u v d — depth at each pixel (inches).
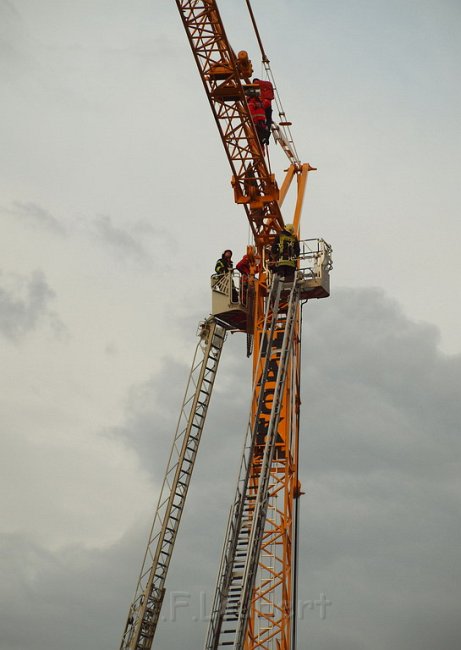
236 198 3912.4
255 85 3828.7
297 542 3572.8
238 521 3125.0
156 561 3690.9
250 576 3075.8
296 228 4060.0
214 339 3924.7
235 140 3828.7
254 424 3275.1
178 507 3769.7
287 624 3494.1
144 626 3639.3
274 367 3683.6
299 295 3599.9
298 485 3629.4
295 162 4259.4
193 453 3836.1
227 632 3019.2
